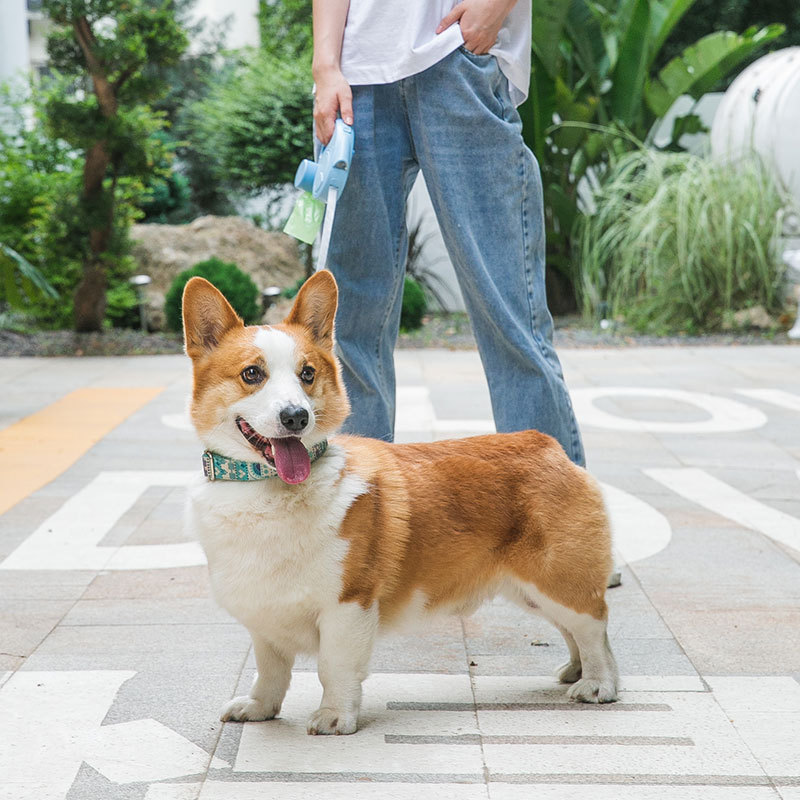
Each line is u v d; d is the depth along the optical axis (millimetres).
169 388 8305
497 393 3443
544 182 13148
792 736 2447
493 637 3178
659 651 3033
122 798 2146
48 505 4777
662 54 20281
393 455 2656
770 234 11492
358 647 2438
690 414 7172
